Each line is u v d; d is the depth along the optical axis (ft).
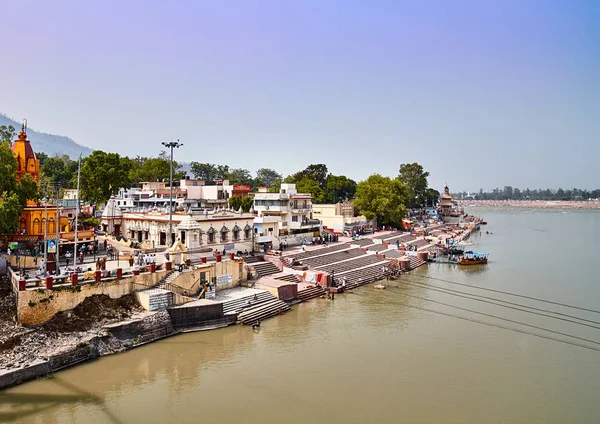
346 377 98.63
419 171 553.64
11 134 292.20
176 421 78.89
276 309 144.15
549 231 483.51
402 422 80.59
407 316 144.97
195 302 128.36
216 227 179.93
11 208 127.75
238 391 90.84
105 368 99.14
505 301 165.17
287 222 239.50
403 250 268.21
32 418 78.54
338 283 179.42
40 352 96.12
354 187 494.59
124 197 253.65
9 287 112.68
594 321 141.90
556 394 93.04
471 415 83.87
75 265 127.95
